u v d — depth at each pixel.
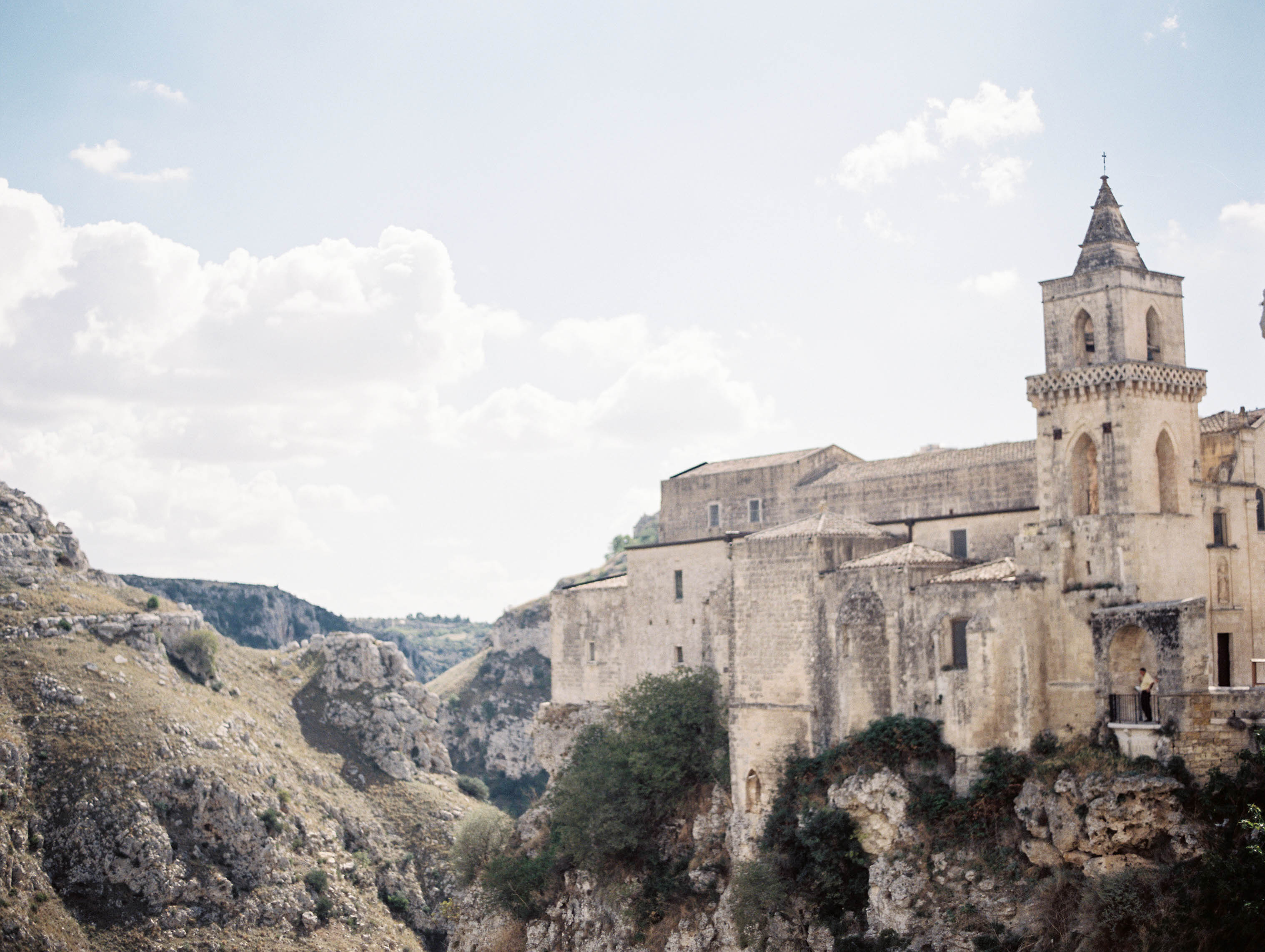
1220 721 59.69
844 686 73.44
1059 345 69.69
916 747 67.94
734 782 79.19
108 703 134.62
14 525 160.00
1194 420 68.88
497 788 199.62
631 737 87.50
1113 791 59.44
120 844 119.81
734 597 80.81
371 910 134.00
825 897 69.25
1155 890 56.25
